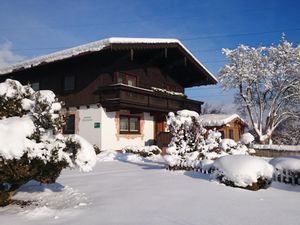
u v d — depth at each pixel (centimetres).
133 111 1944
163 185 806
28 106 606
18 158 515
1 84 620
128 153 1820
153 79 2158
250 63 3194
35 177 572
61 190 770
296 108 3244
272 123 3175
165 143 2088
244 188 775
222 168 835
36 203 641
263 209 559
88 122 1827
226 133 2850
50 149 553
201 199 639
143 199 638
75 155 594
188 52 2044
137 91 1781
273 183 862
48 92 636
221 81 3269
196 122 1227
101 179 941
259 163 805
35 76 2114
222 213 527
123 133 1917
